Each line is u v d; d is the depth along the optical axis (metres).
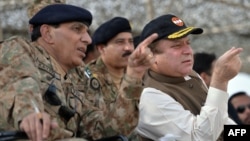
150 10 19.48
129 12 19.86
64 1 8.27
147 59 6.55
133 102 6.71
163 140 7.41
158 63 8.65
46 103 6.62
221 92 8.19
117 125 6.78
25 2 18.30
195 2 20.58
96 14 19.58
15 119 5.80
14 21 18.86
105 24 10.38
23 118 5.72
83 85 7.70
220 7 21.17
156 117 8.36
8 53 6.37
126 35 10.33
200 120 8.13
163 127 8.29
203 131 8.09
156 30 8.62
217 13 21.39
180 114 8.30
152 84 8.62
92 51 11.23
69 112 6.79
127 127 6.78
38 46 6.86
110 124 6.82
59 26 6.99
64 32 6.98
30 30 7.18
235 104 15.08
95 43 10.45
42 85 6.62
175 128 8.22
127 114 6.72
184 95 8.61
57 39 6.98
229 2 20.88
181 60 8.58
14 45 6.46
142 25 20.14
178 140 8.16
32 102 5.91
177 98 8.52
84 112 7.15
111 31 10.24
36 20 7.04
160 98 8.43
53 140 6.32
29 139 5.75
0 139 5.76
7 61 6.30
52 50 7.02
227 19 21.86
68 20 6.99
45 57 6.82
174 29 8.58
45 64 6.76
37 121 5.49
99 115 7.09
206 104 8.23
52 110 6.64
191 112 8.53
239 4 21.03
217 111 8.13
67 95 6.94
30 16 8.09
